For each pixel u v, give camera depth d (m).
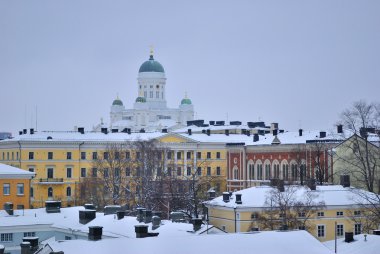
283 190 121.25
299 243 68.19
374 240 90.25
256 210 117.88
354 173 163.38
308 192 121.31
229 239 67.81
